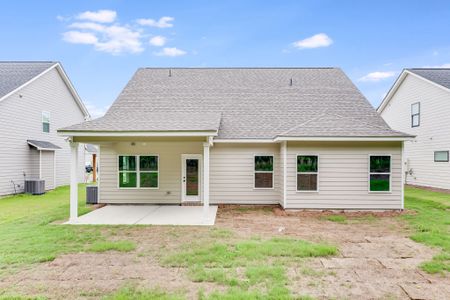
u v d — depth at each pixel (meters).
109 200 12.92
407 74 19.92
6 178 15.90
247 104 14.15
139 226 8.72
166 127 9.62
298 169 11.13
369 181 10.98
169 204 12.90
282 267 5.43
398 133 10.67
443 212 10.88
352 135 10.59
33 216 10.23
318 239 7.34
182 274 5.14
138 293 4.43
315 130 10.96
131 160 12.95
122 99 14.19
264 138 11.98
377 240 7.27
